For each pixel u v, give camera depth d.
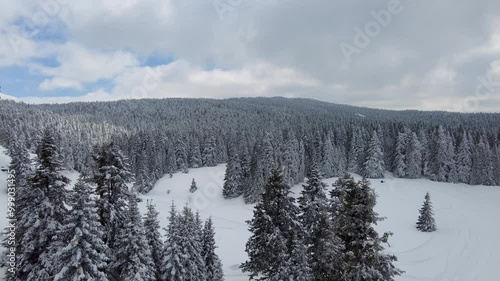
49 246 18.50
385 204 75.25
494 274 41.28
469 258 46.50
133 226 20.50
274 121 166.25
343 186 19.38
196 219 31.72
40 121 148.25
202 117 193.88
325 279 21.16
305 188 24.95
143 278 20.05
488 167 94.44
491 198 80.56
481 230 58.19
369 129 114.75
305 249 20.73
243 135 125.81
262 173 82.31
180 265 23.80
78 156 108.94
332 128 123.75
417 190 87.38
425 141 106.44
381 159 101.81
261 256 21.78
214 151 121.62
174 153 114.19
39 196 19.70
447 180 97.62
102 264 17.66
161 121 187.75
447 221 63.81
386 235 17.94
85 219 17.17
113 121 186.12
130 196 21.09
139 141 124.56
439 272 41.97
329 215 21.17
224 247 50.00
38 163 20.39
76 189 17.64
